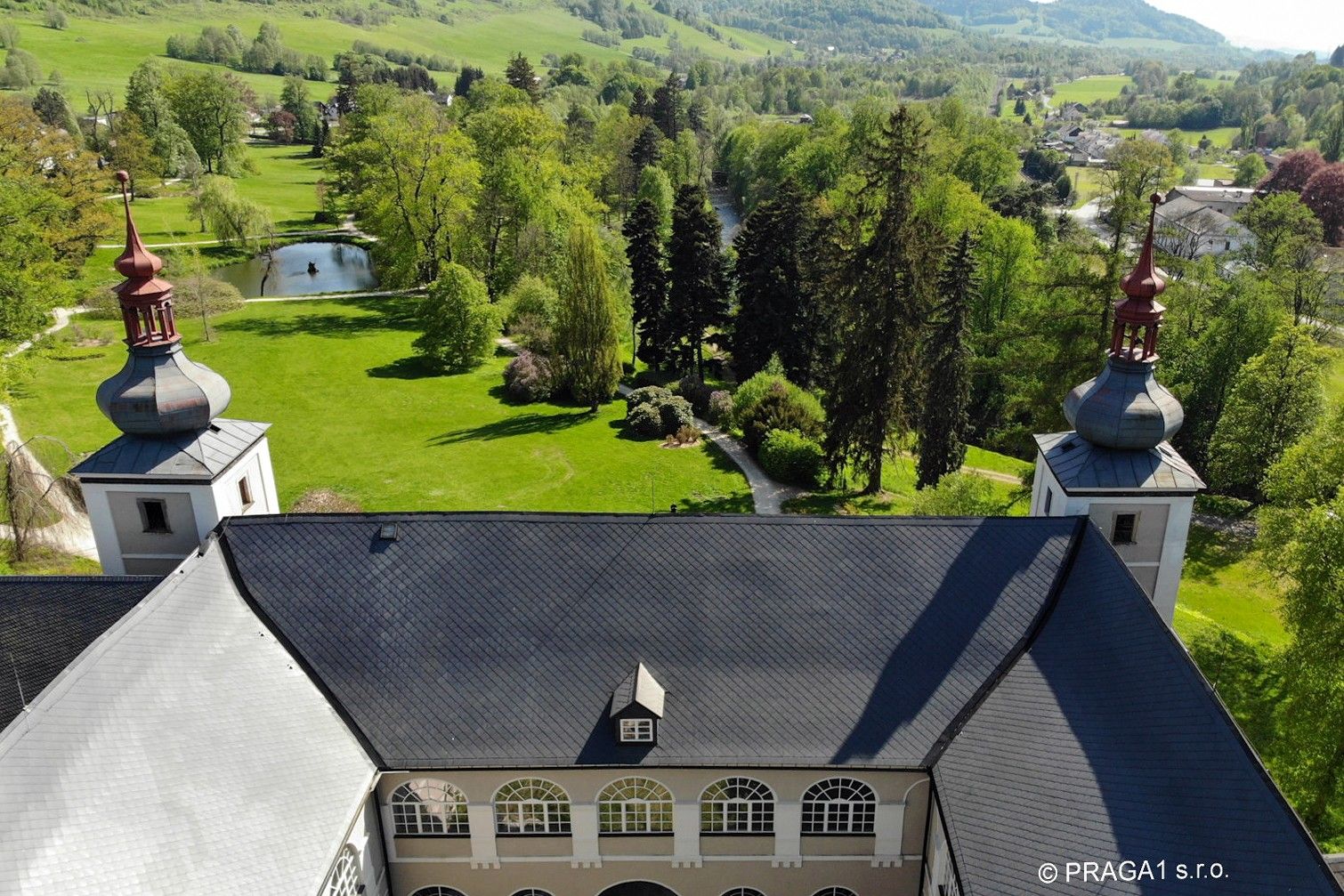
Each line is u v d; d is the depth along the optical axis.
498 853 25.14
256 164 175.62
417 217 101.44
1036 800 20.91
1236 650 40.78
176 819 18.91
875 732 23.94
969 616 25.70
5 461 49.88
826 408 58.06
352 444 67.12
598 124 172.50
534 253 97.69
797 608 25.66
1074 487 28.16
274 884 19.12
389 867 25.17
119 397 27.47
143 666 21.14
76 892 16.59
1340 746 33.28
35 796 17.30
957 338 55.88
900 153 50.69
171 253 106.44
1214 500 67.56
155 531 28.80
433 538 26.14
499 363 85.25
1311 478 41.88
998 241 82.62
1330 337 75.50
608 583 25.78
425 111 112.44
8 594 26.28
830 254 58.00
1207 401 70.38
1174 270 60.56
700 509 57.28
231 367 81.81
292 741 22.38
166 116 152.25
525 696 24.34
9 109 89.81
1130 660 23.09
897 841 24.94
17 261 67.31
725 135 184.75
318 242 132.50
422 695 24.28
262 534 26.11
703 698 24.41
